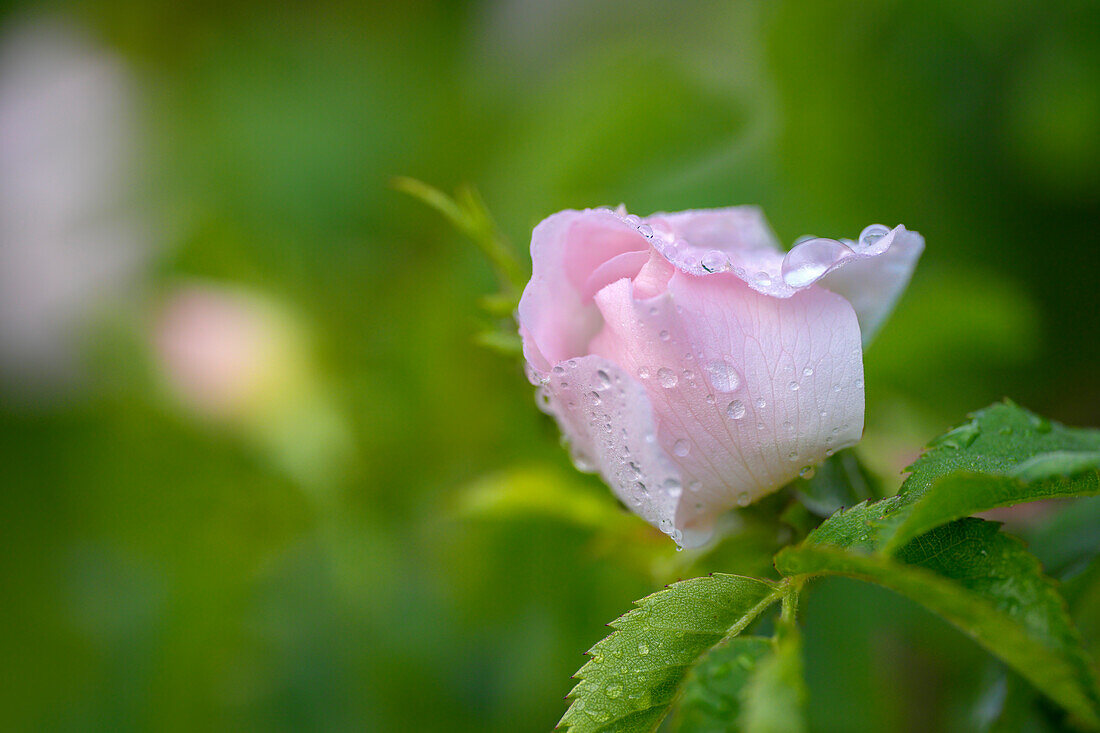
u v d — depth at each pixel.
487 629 0.38
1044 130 0.39
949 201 0.41
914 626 0.37
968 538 0.30
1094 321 0.40
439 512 0.39
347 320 0.42
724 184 0.40
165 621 0.40
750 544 0.32
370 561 0.39
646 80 0.41
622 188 0.40
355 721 0.39
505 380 0.39
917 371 0.38
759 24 0.42
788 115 0.41
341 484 0.40
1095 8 0.39
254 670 0.39
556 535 0.38
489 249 0.33
